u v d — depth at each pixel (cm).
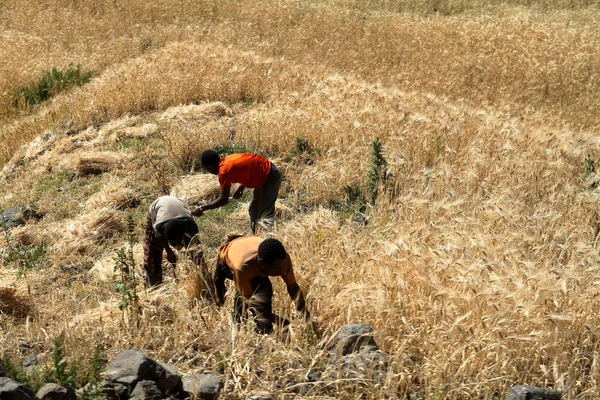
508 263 630
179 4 2736
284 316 582
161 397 457
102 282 747
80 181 1084
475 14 3017
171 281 726
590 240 796
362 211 934
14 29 2461
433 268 607
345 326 530
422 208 809
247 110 1359
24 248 849
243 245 560
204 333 571
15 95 1783
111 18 2569
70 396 439
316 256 652
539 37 2323
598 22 2798
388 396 491
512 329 527
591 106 1641
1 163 1320
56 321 630
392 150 1072
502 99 1627
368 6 3142
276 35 2362
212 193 982
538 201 907
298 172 1063
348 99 1310
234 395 497
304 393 504
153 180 1034
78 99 1520
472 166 991
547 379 514
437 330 521
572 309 573
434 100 1415
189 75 1477
